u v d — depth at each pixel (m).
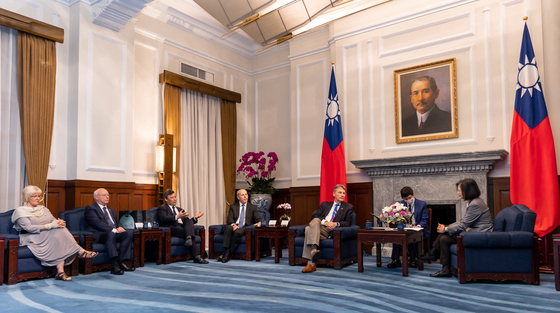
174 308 2.96
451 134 6.16
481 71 6.02
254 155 7.81
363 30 7.09
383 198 6.55
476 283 3.92
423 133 6.41
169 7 7.27
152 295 3.43
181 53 7.61
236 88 8.70
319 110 7.74
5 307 3.07
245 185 8.68
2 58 5.16
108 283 4.05
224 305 3.04
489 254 3.88
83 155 5.71
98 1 5.86
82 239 4.61
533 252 3.83
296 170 7.89
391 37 6.84
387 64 6.83
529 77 5.42
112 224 5.05
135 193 6.55
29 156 5.22
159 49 7.19
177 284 3.96
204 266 5.25
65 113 5.78
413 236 4.61
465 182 4.26
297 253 5.21
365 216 6.83
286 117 8.47
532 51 5.45
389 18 6.83
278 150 8.50
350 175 7.07
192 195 7.42
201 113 7.81
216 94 8.01
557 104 5.41
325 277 4.30
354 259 5.34
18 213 4.33
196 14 7.74
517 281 4.02
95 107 5.90
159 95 7.13
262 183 7.80
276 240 5.55
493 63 5.93
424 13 6.52
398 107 6.65
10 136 5.17
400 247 4.98
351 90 7.16
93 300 3.26
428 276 4.34
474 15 6.11
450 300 3.20
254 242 5.87
